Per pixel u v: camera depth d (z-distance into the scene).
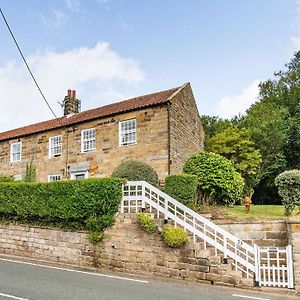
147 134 20.86
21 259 14.27
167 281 11.07
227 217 14.25
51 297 8.20
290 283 10.13
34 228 14.91
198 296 9.09
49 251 14.28
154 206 12.91
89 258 13.23
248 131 28.58
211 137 30.31
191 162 17.64
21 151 27.28
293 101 35.00
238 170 26.19
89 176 22.86
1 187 16.05
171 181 15.71
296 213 14.38
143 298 8.54
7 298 8.01
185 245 11.41
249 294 9.66
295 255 10.28
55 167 24.86
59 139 25.23
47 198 14.51
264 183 30.12
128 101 24.97
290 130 30.61
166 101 20.52
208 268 10.89
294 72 40.84
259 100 41.09
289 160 30.36
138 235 12.41
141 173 17.33
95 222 13.15
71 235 13.84
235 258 10.86
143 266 12.08
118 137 21.98
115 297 8.48
